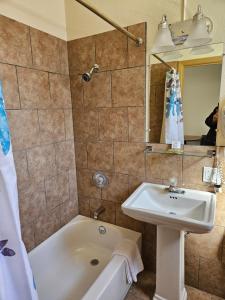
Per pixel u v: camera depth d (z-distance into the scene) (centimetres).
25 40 145
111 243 192
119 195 186
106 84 170
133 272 154
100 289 125
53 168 179
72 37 177
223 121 130
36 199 166
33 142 159
